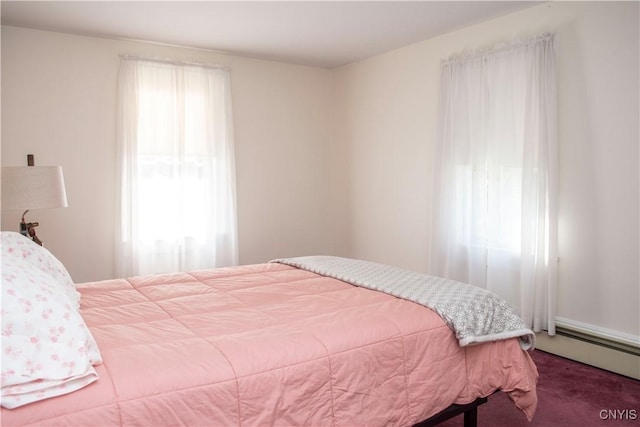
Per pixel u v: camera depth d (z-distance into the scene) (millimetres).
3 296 1279
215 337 1657
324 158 5055
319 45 4105
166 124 4004
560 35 3027
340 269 2732
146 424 1266
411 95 4137
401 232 4320
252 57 4500
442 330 1913
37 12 3199
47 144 3615
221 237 4332
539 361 2990
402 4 3127
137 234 3891
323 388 1575
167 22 3441
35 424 1156
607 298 2865
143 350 1509
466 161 3586
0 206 2752
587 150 2920
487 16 3371
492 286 3412
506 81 3295
